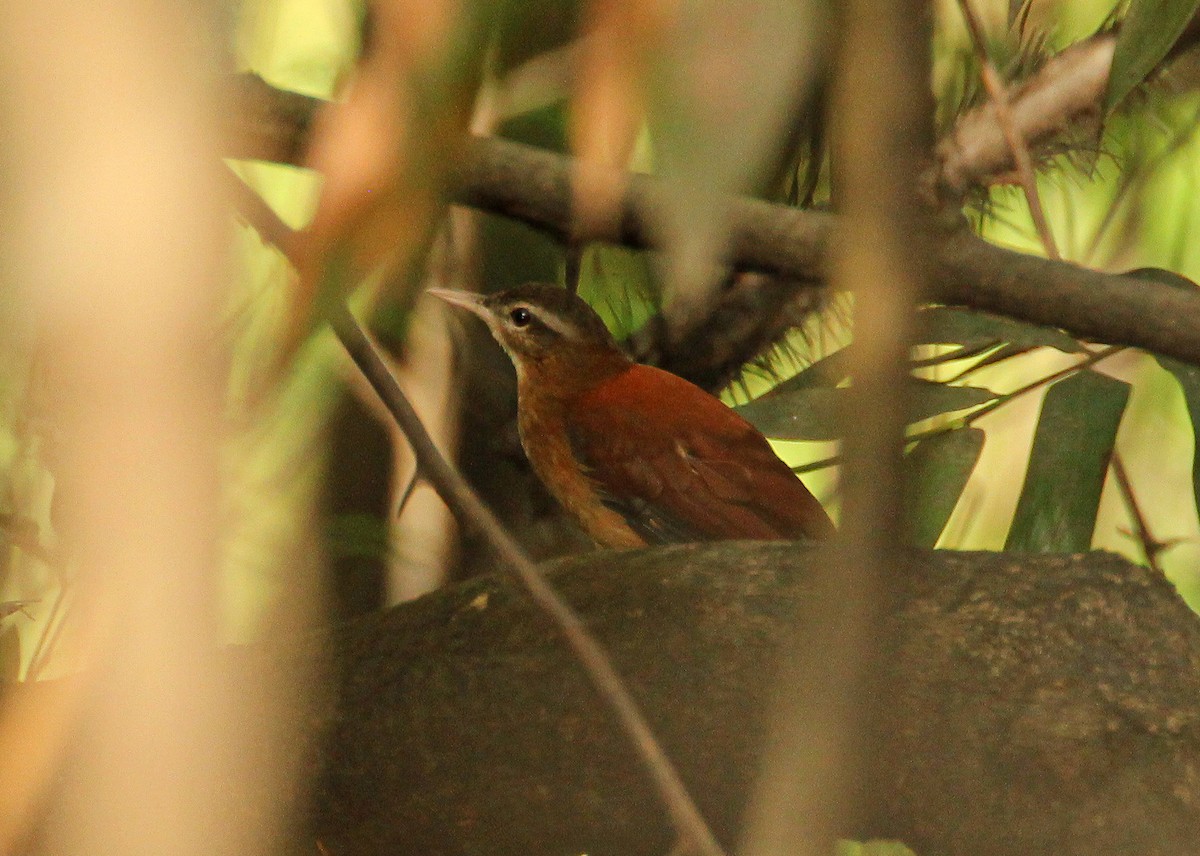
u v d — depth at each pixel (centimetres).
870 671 171
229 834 182
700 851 359
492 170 597
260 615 775
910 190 161
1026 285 578
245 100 544
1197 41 834
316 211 216
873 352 163
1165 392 1068
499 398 1184
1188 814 557
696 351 1111
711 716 576
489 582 626
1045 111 894
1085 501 812
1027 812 562
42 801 337
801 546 620
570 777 588
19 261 159
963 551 609
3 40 156
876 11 158
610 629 595
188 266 164
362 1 210
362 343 547
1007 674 570
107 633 183
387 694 593
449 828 594
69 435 193
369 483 939
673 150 160
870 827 571
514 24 194
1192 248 1004
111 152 159
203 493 179
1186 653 582
